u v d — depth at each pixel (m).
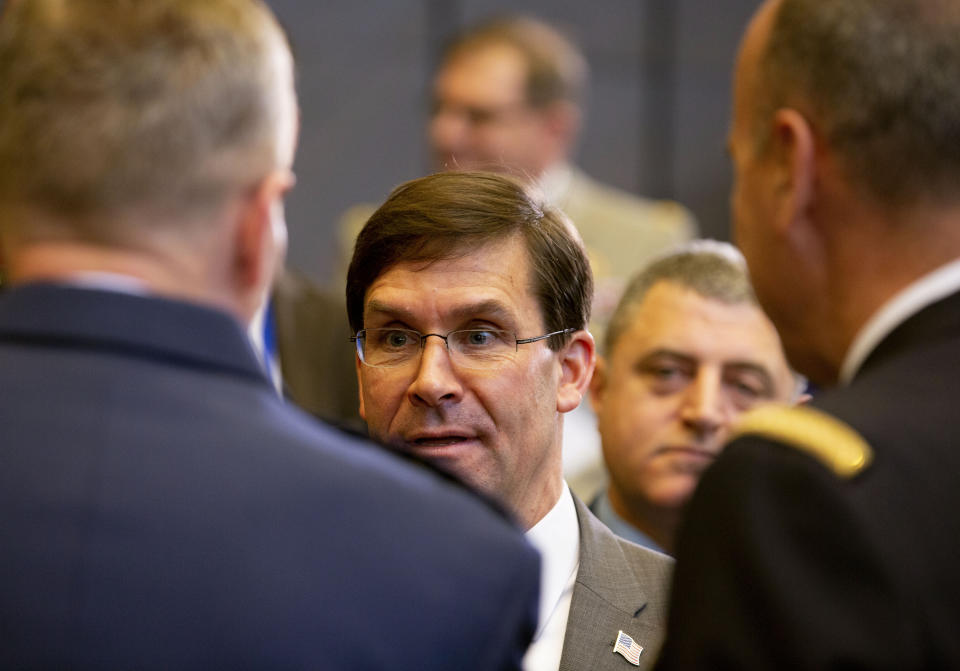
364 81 17.45
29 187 3.05
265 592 2.84
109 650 2.75
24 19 3.12
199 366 3.10
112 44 3.05
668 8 18.69
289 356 8.29
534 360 4.85
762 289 3.87
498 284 4.79
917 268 3.46
